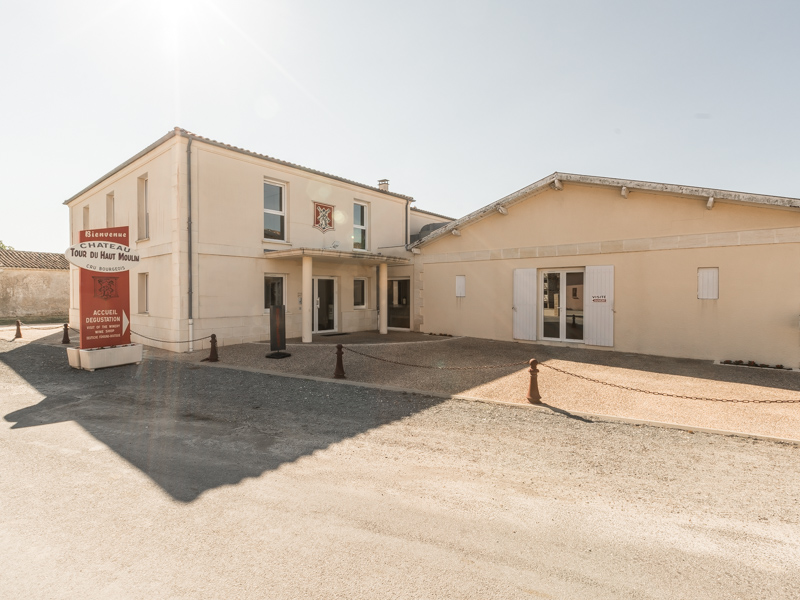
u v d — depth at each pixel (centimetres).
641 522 329
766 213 897
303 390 724
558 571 269
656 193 1033
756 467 427
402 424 556
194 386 751
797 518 335
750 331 916
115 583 253
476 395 692
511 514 338
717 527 322
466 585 254
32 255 2500
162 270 1130
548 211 1207
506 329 1288
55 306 2402
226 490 372
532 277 1234
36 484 381
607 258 1107
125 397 682
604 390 716
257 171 1242
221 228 1153
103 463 428
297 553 283
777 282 887
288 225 1328
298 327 1352
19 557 278
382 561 276
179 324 1064
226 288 1164
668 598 246
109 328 922
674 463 437
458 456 454
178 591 246
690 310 989
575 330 1171
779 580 263
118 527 313
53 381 790
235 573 262
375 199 1644
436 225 1938
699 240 977
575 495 371
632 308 1069
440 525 321
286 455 453
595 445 486
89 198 1605
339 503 352
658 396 679
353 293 1557
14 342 1330
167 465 425
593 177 1086
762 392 695
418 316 1512
